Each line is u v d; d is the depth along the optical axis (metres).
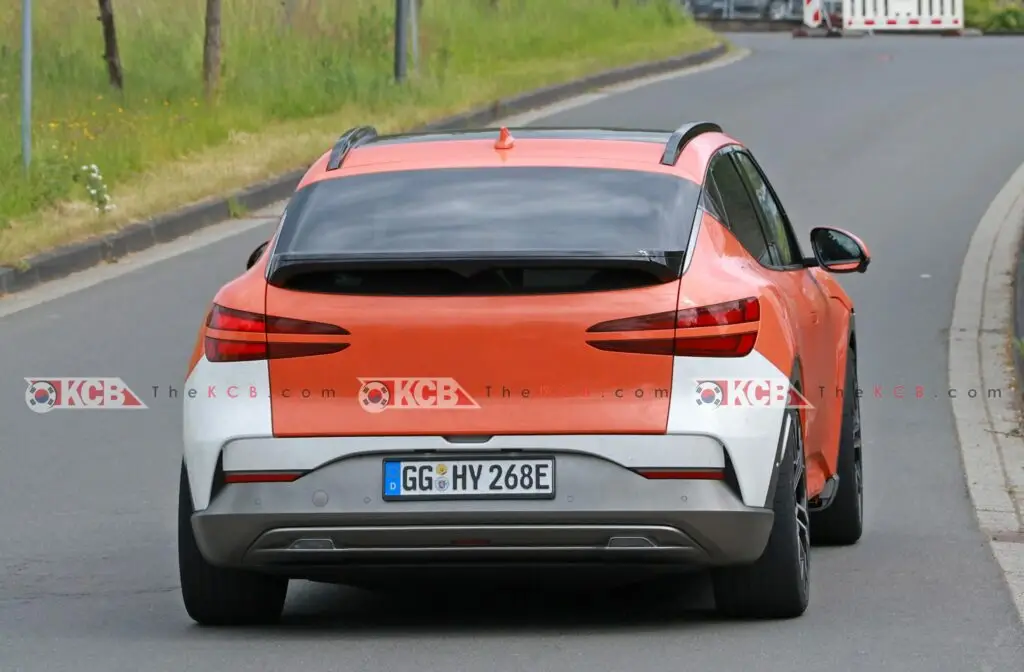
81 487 28.05
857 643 18.66
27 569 23.41
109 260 50.38
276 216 58.41
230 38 92.44
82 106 74.06
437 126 77.06
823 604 20.64
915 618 19.84
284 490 18.25
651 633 19.27
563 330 18.08
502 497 18.06
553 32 109.06
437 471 18.11
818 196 57.69
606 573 19.80
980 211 54.22
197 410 18.66
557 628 19.67
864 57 103.00
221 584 19.67
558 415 18.08
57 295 45.34
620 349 18.11
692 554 18.33
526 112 83.19
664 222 19.08
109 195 56.91
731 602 19.56
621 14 116.94
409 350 18.16
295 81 82.56
